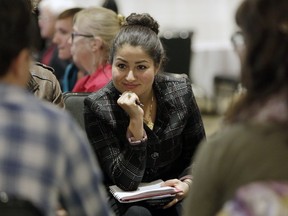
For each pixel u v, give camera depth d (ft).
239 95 6.86
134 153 11.33
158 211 11.93
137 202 11.66
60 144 6.10
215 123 29.91
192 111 12.37
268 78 6.45
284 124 6.30
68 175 6.19
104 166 11.76
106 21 14.52
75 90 14.61
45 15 20.51
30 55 6.67
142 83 11.64
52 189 5.99
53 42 19.16
